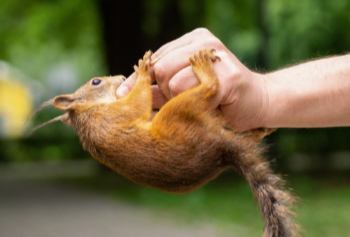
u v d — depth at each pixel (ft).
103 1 60.85
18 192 55.67
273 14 79.10
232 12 76.74
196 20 62.18
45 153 116.78
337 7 74.43
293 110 11.16
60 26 87.92
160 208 39.47
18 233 32.35
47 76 192.13
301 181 51.52
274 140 61.62
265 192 11.19
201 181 11.59
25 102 188.14
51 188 58.49
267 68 64.69
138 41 57.57
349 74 11.10
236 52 86.79
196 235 29.78
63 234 31.63
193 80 11.25
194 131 11.35
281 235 10.78
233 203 39.60
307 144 84.69
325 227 30.30
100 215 38.09
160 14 57.82
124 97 13.35
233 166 11.48
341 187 48.03
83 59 153.28
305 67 11.77
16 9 86.74
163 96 13.39
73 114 14.98
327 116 11.10
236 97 10.88
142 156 12.01
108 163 12.93
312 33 76.48
